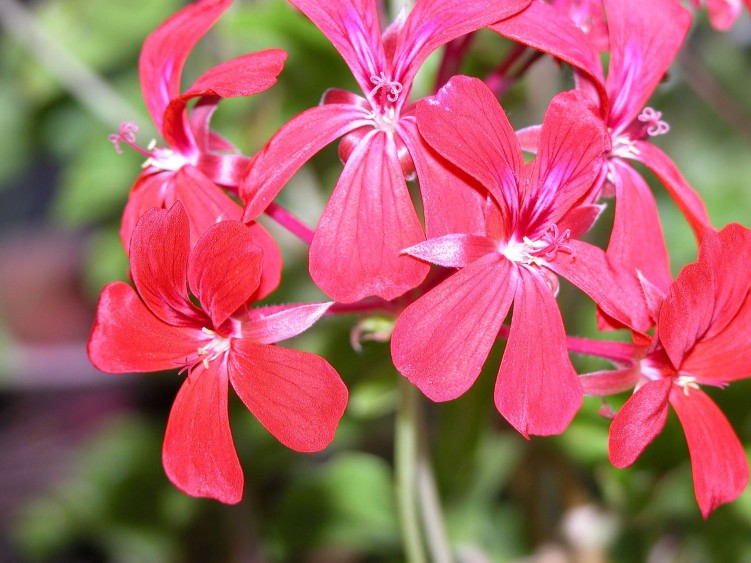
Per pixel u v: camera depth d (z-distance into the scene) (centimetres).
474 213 18
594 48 19
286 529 27
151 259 19
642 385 18
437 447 25
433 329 18
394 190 18
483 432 24
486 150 18
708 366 19
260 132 28
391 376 24
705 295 18
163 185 20
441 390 17
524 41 18
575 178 19
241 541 29
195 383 19
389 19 26
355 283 18
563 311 25
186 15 21
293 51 26
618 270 19
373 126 19
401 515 23
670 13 20
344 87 27
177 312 19
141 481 30
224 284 18
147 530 30
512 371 18
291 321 19
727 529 27
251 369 19
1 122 36
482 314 18
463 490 26
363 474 27
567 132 18
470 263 18
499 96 22
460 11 19
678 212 30
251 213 18
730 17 22
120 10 31
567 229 19
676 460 24
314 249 18
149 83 21
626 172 20
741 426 25
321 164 28
